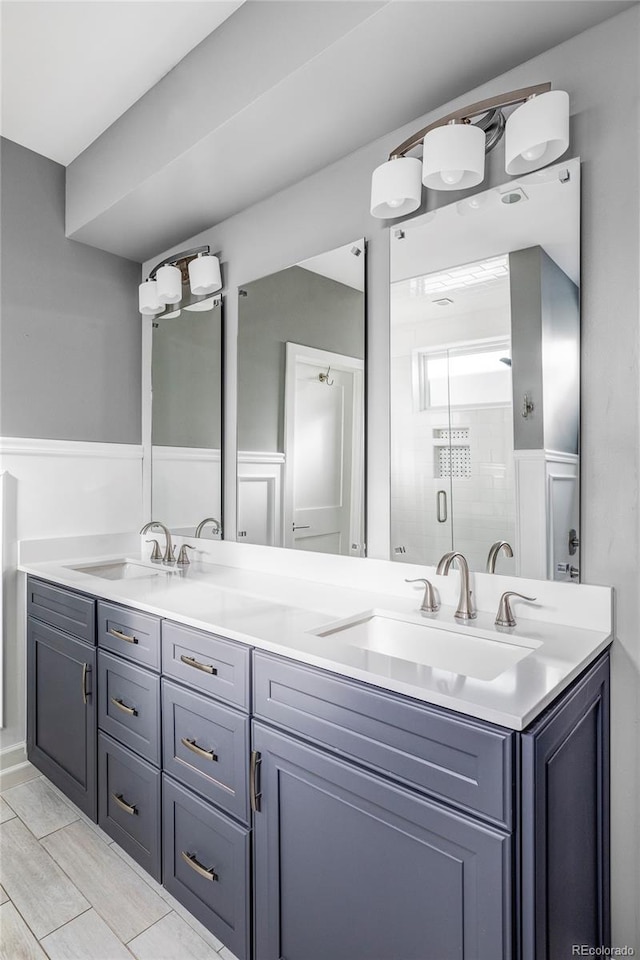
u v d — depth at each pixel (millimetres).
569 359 1374
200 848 1507
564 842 1076
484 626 1388
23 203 2348
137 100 2049
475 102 1539
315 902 1227
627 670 1322
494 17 1292
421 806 1034
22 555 2332
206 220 2326
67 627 2076
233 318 2289
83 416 2541
